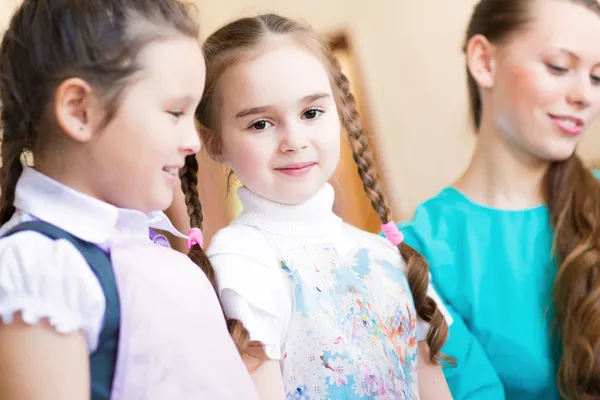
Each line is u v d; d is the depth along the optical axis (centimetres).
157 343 59
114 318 58
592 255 105
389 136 246
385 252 93
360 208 213
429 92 241
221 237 81
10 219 61
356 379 78
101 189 61
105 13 58
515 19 109
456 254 112
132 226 63
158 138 59
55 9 58
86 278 56
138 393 58
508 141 112
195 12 67
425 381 93
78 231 59
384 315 84
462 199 116
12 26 61
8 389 54
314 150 81
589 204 109
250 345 76
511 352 106
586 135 171
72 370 54
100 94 58
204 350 61
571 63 107
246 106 80
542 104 107
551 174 113
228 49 82
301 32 84
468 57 115
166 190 62
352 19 249
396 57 244
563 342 104
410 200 244
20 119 60
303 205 85
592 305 103
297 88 79
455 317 107
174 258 65
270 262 80
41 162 61
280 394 76
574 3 108
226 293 76
